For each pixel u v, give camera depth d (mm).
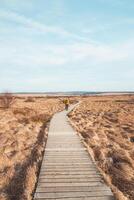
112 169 13406
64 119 31984
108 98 102688
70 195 9531
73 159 13773
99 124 30859
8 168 13945
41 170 12047
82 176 11305
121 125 30172
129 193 10812
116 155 15789
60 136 20250
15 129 24609
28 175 11422
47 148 16203
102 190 9914
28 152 16906
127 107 58125
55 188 10102
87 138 20047
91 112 46844
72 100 86625
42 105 60312
